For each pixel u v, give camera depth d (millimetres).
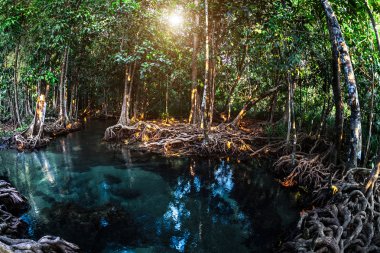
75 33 15758
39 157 12773
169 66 18141
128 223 6988
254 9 9977
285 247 5164
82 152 13672
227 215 7449
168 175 10531
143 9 15492
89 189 9094
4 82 17203
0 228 5852
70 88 23047
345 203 5656
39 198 8352
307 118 15109
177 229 6750
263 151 13008
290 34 8719
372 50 7562
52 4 14266
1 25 13750
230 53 16328
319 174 8727
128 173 10703
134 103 21375
